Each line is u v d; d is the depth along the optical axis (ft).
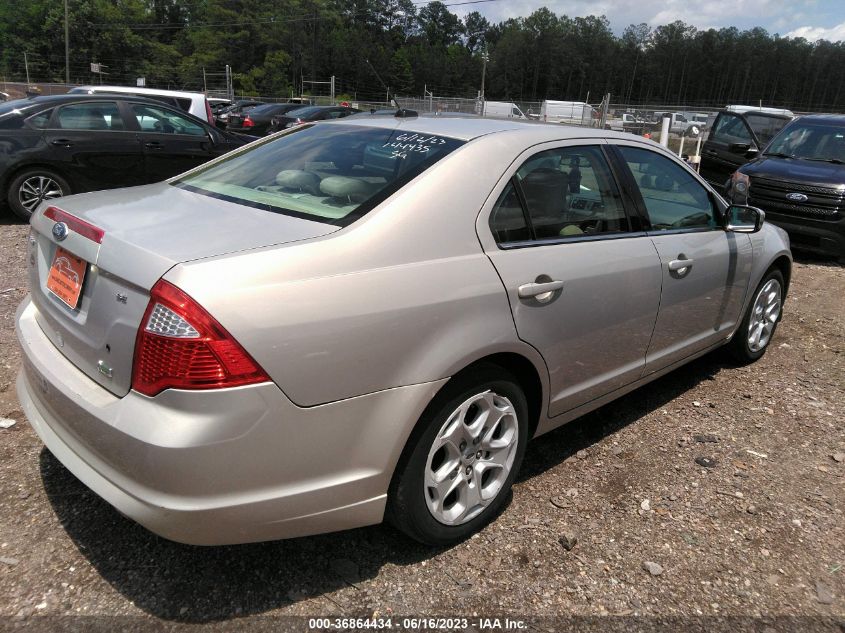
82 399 6.87
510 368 8.95
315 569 7.97
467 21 413.80
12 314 15.35
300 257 6.73
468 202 8.21
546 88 357.41
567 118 75.97
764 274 14.56
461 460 8.29
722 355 15.34
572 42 358.64
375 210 7.59
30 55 279.69
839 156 27.91
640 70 370.94
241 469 6.39
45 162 25.48
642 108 79.00
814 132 29.30
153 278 6.29
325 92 228.22
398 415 7.24
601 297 9.64
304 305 6.54
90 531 8.34
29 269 8.98
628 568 8.29
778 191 26.40
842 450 11.48
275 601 7.43
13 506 8.70
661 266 10.82
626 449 11.25
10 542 8.04
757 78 374.22
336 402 6.80
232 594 7.48
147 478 6.29
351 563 8.12
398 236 7.47
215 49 304.91
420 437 7.62
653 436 11.75
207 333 6.07
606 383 10.48
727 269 12.75
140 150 27.66
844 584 8.21
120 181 27.45
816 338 17.33
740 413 12.78
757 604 7.80
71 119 26.32
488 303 8.02
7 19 279.69
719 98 376.07
